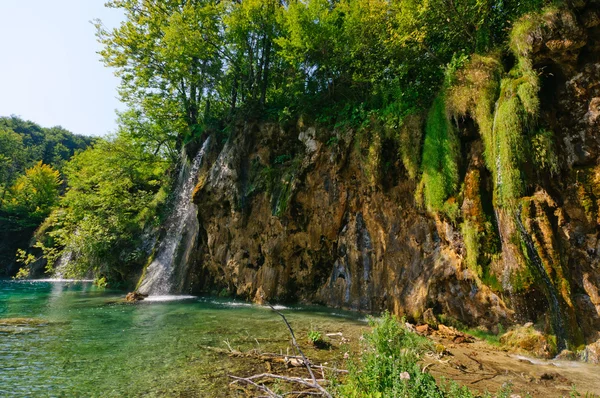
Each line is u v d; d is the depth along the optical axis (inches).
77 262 907.4
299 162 628.1
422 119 455.8
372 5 506.3
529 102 334.6
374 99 557.0
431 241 429.1
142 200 954.1
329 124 606.2
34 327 391.5
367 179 514.9
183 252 789.9
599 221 311.3
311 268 610.5
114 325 405.1
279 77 828.6
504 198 333.4
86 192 1037.2
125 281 878.4
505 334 321.7
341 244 574.6
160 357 280.5
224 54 883.4
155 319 445.7
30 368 254.4
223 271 724.0
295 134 670.5
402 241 471.2
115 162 995.9
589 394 208.7
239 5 795.4
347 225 565.9
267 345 317.4
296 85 687.1
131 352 294.2
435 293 389.4
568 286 296.4
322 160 595.8
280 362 265.6
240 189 697.6
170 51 854.5
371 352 203.0
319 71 666.2
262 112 755.4
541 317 309.6
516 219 323.0
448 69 423.5
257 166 703.1
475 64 394.9
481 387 218.4
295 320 442.0
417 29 463.8
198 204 745.6
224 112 931.3
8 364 262.5
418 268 434.6
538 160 331.6
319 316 475.5
